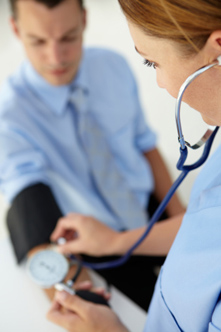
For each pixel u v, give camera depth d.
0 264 1.45
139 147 1.96
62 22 1.40
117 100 1.80
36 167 1.54
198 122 0.83
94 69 1.77
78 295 1.19
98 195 1.75
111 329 1.08
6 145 1.54
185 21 0.58
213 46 0.60
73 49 1.49
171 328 0.89
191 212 0.82
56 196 1.63
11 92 1.60
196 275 0.76
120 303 1.32
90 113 1.76
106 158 1.76
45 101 1.61
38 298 1.33
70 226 1.40
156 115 2.96
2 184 1.57
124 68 1.85
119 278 1.57
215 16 0.57
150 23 0.61
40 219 1.45
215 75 0.64
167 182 1.95
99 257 1.56
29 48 1.48
